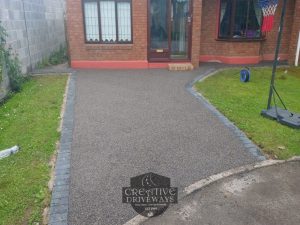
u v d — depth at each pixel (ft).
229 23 41.39
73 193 12.95
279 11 42.19
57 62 44.14
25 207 12.03
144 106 24.09
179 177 14.19
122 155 16.19
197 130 19.42
